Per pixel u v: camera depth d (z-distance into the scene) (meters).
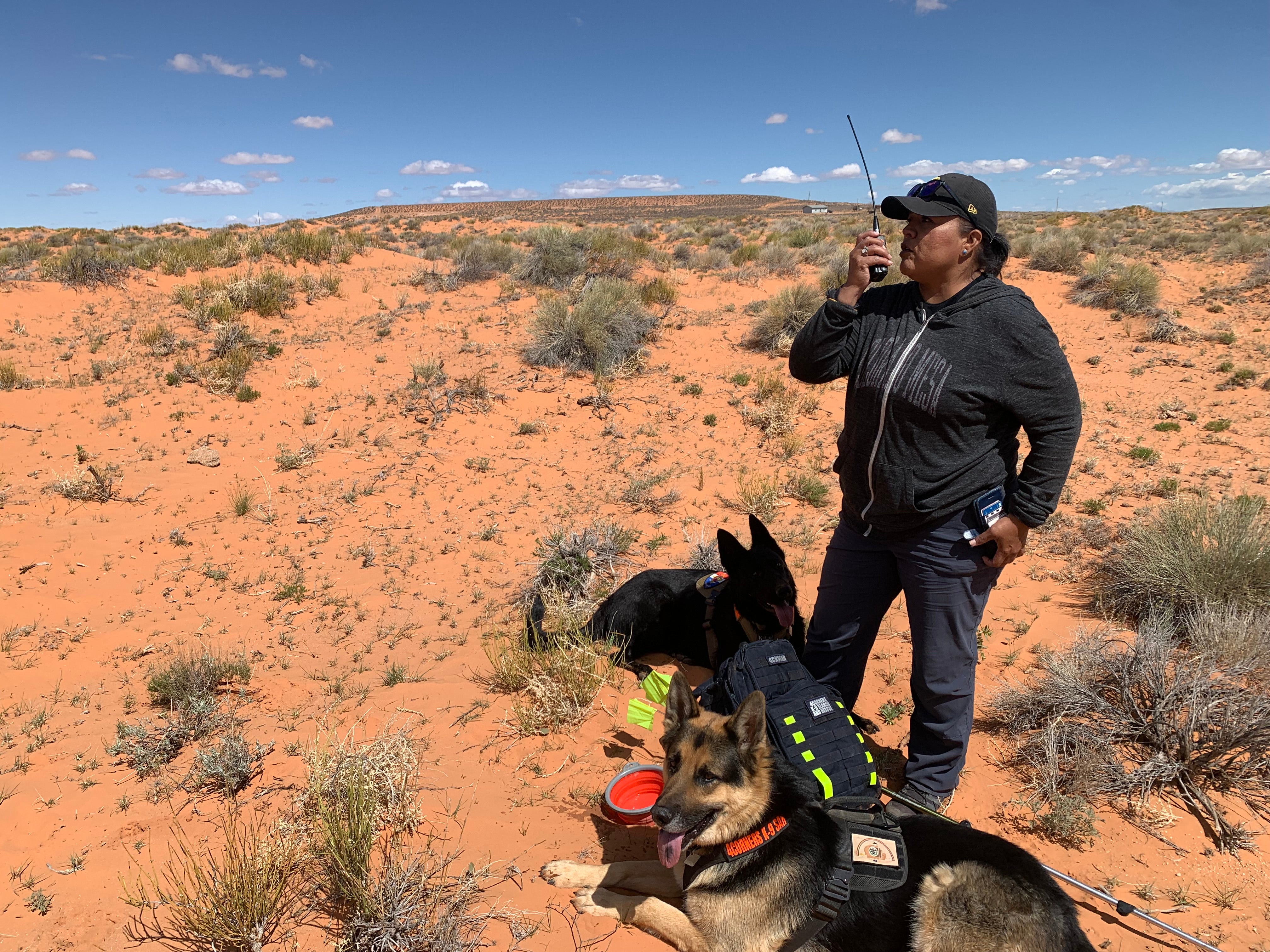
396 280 17.11
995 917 2.71
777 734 3.44
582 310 12.94
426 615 6.52
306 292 15.41
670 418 10.99
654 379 12.24
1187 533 6.27
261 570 7.27
